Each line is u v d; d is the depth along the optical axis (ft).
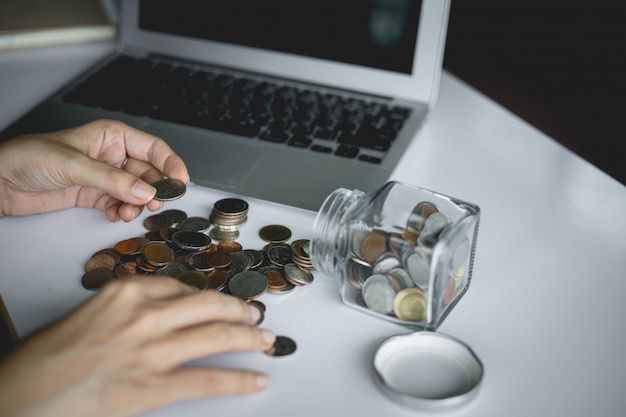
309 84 3.78
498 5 8.44
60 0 4.42
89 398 1.73
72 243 2.53
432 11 3.45
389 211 2.30
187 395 1.81
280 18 3.74
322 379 1.98
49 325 1.93
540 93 7.95
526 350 2.13
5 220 2.66
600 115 7.61
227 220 2.59
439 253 2.07
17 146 2.60
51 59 4.12
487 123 3.66
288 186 2.87
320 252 2.26
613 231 2.78
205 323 1.97
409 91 3.61
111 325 1.87
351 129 3.31
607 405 1.94
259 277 2.31
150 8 4.00
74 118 3.35
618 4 8.05
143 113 3.40
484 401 1.93
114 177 2.50
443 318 2.24
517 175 3.16
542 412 1.91
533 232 2.75
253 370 1.99
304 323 2.19
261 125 3.32
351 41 3.64
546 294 2.39
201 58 3.98
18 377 1.75
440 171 3.15
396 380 1.97
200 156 3.06
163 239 2.51
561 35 8.45
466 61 8.65
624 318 2.29
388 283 2.19
